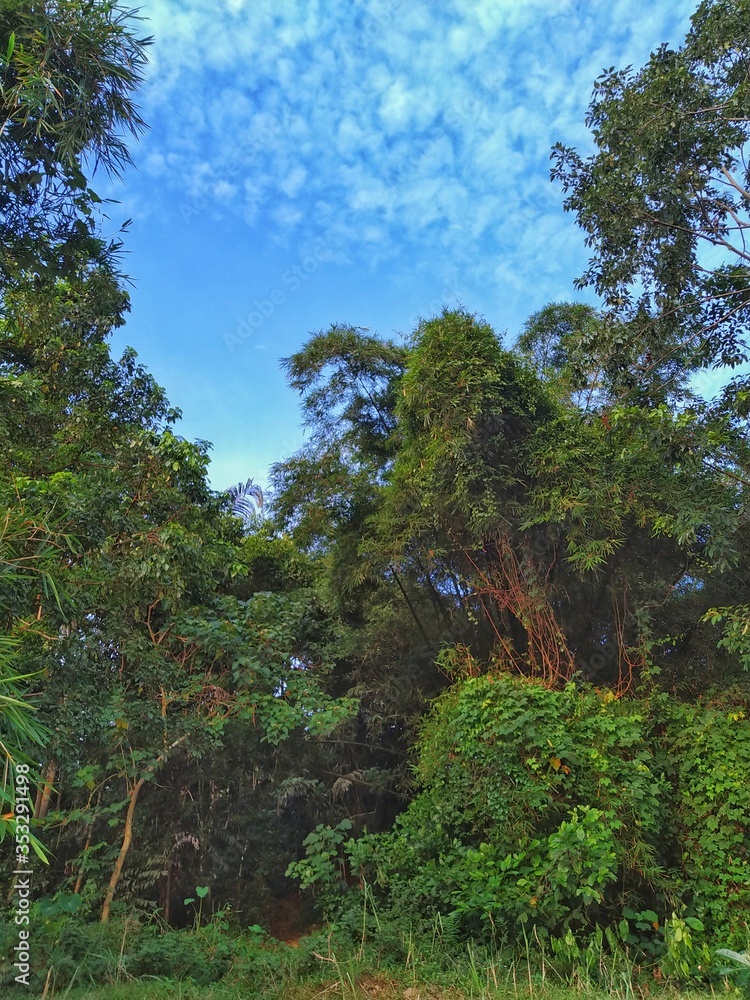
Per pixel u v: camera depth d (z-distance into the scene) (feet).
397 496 26.91
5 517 12.59
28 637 15.70
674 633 23.54
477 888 16.06
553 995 11.84
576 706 19.71
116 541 20.03
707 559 21.98
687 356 22.20
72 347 25.54
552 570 23.98
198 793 24.52
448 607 29.14
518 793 17.89
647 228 21.80
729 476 19.89
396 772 29.94
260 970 13.82
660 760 19.27
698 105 20.49
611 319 22.18
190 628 21.53
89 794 21.02
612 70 21.94
